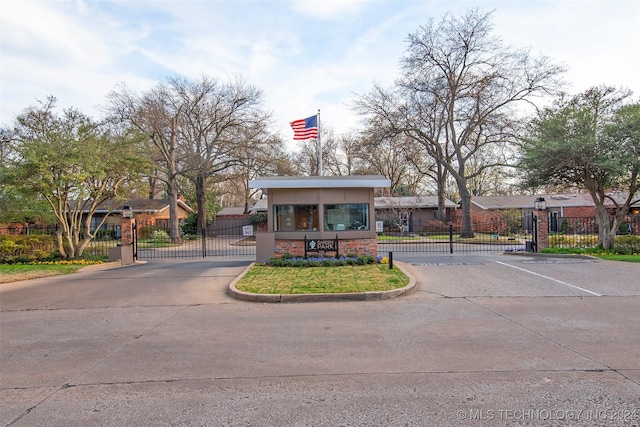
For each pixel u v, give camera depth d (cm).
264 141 3269
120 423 358
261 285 979
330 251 1452
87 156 1540
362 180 1520
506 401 386
